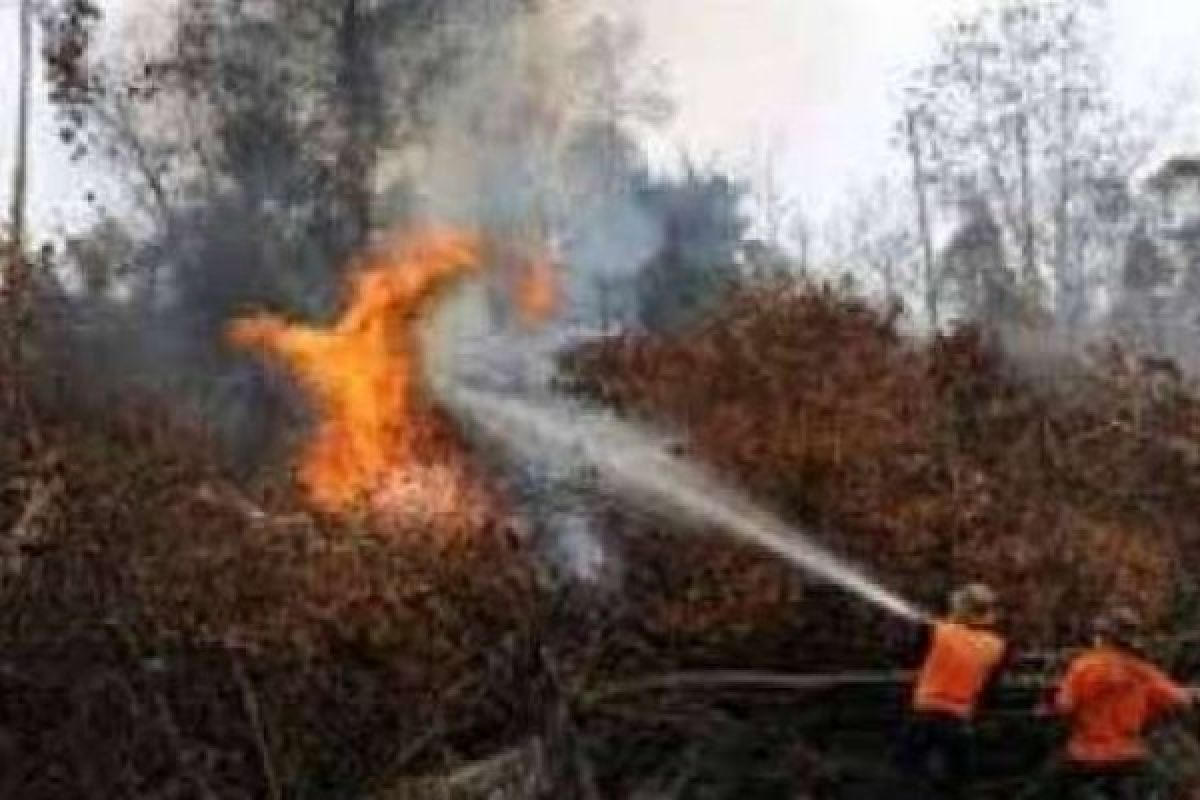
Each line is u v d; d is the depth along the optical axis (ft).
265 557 53.21
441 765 53.01
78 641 51.90
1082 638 54.90
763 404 58.23
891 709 52.95
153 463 55.47
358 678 52.95
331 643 52.75
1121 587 56.08
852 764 52.60
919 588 55.16
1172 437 64.28
